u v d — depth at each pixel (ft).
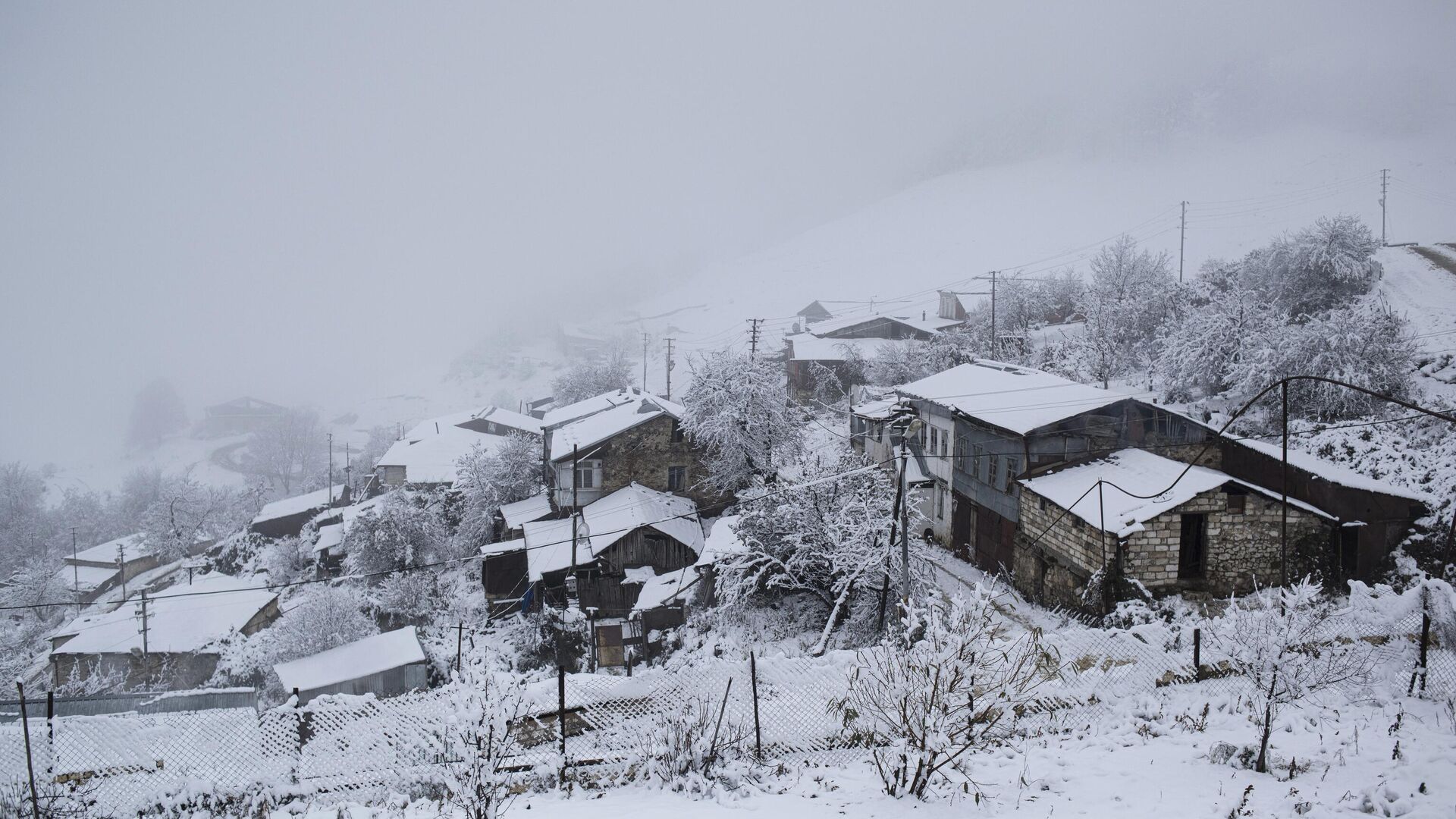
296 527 209.97
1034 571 90.89
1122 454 92.38
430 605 130.11
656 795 36.17
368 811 34.94
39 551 273.75
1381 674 45.70
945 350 191.62
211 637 122.31
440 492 192.13
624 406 172.96
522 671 105.29
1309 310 149.69
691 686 41.50
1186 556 78.95
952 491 112.68
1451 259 166.81
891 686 34.01
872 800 33.32
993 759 38.99
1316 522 78.74
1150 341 160.04
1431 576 75.82
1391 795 30.58
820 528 91.81
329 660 98.89
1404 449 94.84
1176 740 40.06
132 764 36.73
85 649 117.91
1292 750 37.19
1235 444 90.17
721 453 141.28
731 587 92.94
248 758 37.88
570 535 128.06
